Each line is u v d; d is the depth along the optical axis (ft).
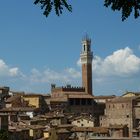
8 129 627.05
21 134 637.30
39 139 654.53
